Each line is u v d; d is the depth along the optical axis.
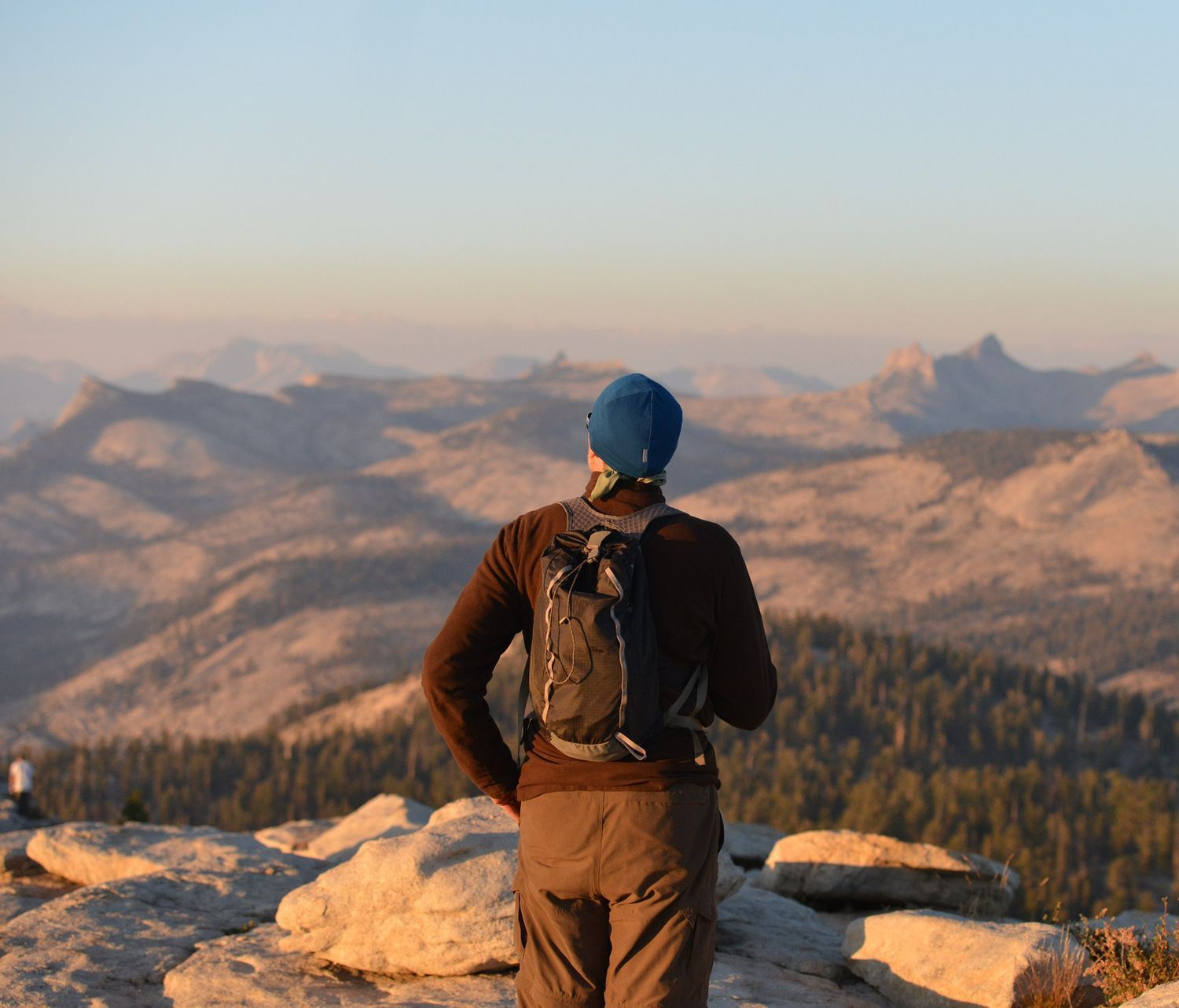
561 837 2.93
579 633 2.82
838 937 6.48
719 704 3.17
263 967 5.35
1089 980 5.07
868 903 7.75
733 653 3.07
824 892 7.73
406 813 9.82
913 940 5.50
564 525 3.10
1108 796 142.88
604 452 3.11
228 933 6.07
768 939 6.37
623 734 2.84
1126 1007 4.28
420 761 181.12
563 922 3.00
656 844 2.87
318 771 177.25
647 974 2.89
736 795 137.88
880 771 170.12
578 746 2.88
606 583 2.90
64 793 182.25
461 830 5.75
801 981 5.62
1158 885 122.44
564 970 3.01
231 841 8.15
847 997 5.44
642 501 3.13
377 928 5.31
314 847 9.78
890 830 126.44
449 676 3.09
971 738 198.62
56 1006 4.95
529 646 3.13
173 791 178.75
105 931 5.92
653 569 3.00
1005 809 134.50
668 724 2.96
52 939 5.81
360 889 5.43
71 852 8.05
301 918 5.46
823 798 147.75
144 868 7.70
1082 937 5.51
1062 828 126.00
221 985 5.17
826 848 7.77
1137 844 130.75
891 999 5.46
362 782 170.50
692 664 3.02
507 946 5.17
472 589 3.14
